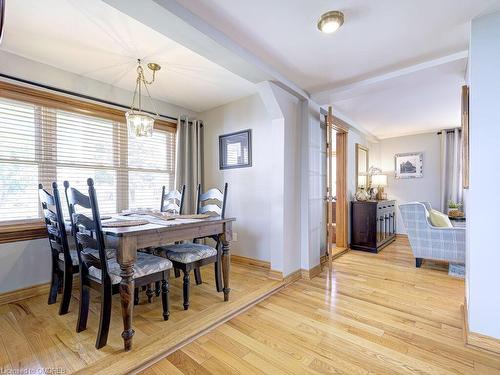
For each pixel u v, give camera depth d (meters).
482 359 1.52
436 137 5.11
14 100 2.27
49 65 2.45
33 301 2.24
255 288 2.51
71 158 2.63
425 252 3.23
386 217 4.64
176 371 1.43
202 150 3.85
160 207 3.24
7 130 2.26
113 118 2.92
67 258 1.98
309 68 2.36
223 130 3.61
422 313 2.08
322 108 3.41
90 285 1.73
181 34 1.67
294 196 2.91
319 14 1.63
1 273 2.20
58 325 1.84
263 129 3.18
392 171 5.61
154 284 2.40
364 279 2.88
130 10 1.44
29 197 2.38
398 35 1.84
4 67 2.21
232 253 3.49
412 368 1.45
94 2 1.60
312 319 1.99
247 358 1.54
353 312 2.10
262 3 1.52
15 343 1.63
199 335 1.77
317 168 3.25
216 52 1.90
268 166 3.13
